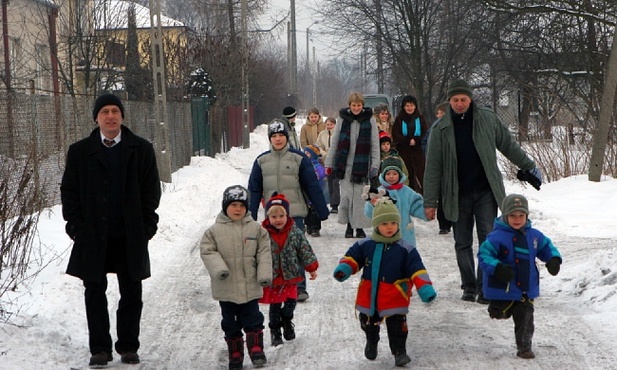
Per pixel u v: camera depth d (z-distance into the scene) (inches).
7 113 671.1
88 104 871.1
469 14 1736.0
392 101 2480.3
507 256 358.6
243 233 361.4
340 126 677.3
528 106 1346.0
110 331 415.5
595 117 1183.6
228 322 358.6
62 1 1609.3
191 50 2187.5
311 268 397.1
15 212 542.9
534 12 1256.2
